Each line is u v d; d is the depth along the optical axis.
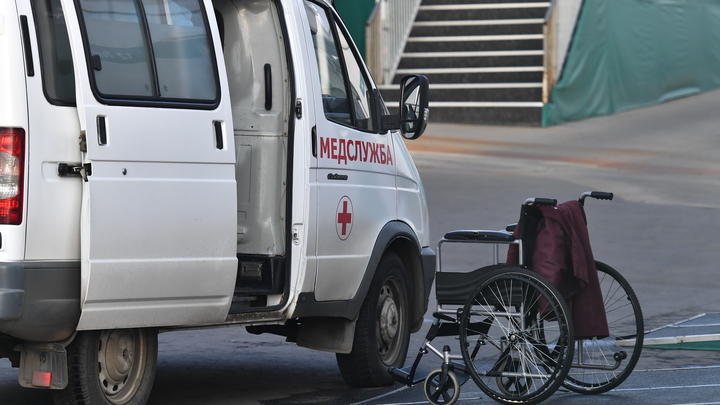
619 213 22.56
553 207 9.63
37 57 7.40
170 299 8.19
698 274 17.61
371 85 10.65
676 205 23.48
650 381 10.38
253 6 9.53
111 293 7.74
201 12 8.56
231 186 8.50
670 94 40.66
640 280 17.14
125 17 7.95
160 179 7.98
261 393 10.12
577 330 9.61
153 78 8.06
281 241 9.39
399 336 10.89
